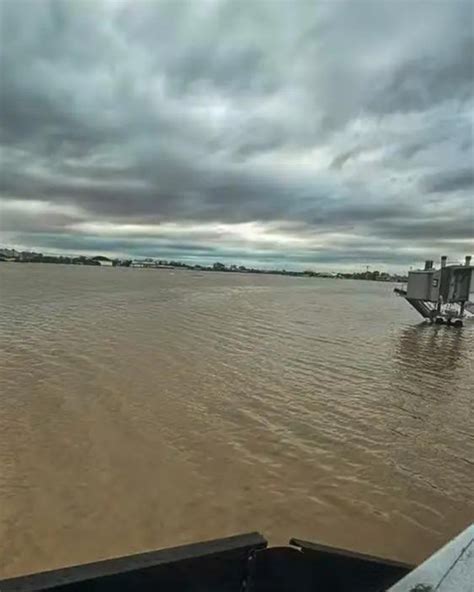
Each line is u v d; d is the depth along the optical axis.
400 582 1.71
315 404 10.67
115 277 97.62
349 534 5.74
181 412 9.64
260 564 2.38
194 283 93.06
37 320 22.89
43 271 115.56
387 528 5.89
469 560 1.80
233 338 20.61
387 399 11.45
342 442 8.52
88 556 5.04
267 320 29.66
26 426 8.40
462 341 23.64
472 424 9.84
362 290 103.44
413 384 13.23
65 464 7.07
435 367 16.11
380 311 42.16
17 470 6.78
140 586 2.06
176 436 8.38
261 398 10.93
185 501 6.25
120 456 7.45
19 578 1.92
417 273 31.84
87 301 36.47
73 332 19.48
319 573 2.48
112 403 9.95
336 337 22.67
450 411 10.69
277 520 5.93
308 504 6.35
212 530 5.65
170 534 5.53
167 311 32.38
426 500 6.60
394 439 8.79
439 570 1.76
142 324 23.80
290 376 13.38
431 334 26.12
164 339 19.11
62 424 8.62
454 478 7.30
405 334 25.58
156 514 5.91
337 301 56.16
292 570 2.44
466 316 35.56
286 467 7.39
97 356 14.66
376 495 6.67
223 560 2.26
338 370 14.62
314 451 8.05
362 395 11.69
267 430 8.88
